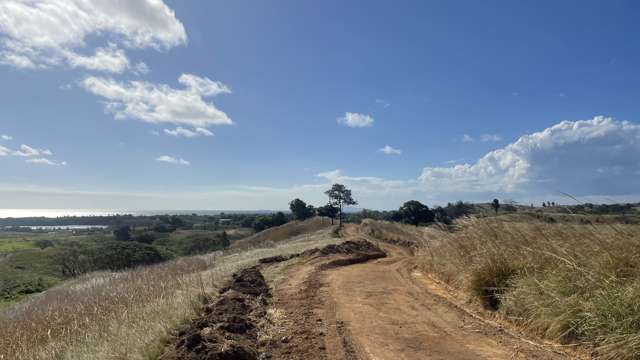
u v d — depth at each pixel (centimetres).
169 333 717
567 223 893
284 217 8925
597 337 626
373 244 2873
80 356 686
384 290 1233
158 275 1744
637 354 561
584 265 748
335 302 1057
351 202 6769
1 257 5603
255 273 1349
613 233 745
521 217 1110
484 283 964
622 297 627
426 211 4616
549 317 732
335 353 683
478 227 1244
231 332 730
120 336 703
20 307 1777
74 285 2572
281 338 753
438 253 1484
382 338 758
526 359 638
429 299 1092
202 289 1050
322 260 1980
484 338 750
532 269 888
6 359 830
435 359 649
